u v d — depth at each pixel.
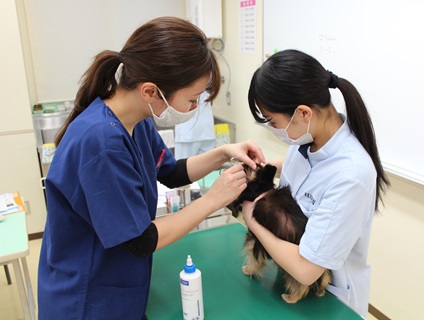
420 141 1.70
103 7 3.41
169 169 1.28
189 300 0.97
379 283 2.09
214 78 0.90
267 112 0.93
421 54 1.63
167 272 1.19
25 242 1.58
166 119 0.95
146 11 3.52
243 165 1.13
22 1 3.14
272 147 2.90
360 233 0.93
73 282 0.91
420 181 1.72
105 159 0.81
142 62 0.83
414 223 1.83
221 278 1.15
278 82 0.87
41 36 3.28
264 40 2.78
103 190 0.81
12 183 2.96
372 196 0.92
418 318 1.90
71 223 0.89
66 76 3.44
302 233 0.98
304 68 0.87
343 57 2.07
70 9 3.31
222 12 3.28
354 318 0.98
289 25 2.47
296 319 0.98
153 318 1.00
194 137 2.97
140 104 0.91
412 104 1.71
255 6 2.81
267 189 1.13
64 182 0.84
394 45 1.75
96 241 0.91
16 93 2.77
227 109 3.52
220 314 1.00
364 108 0.96
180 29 0.83
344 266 1.06
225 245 1.33
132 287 0.96
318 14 2.20
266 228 1.00
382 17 1.79
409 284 1.92
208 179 2.00
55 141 1.00
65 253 0.92
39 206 3.08
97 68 0.93
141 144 1.05
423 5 1.58
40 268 1.02
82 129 0.84
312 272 0.90
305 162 1.06
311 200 1.02
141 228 0.85
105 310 0.93
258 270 1.14
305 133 0.96
